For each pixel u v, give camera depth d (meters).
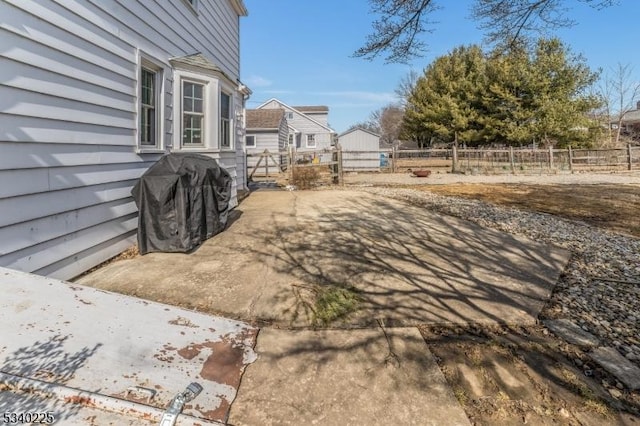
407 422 1.77
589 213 7.37
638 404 1.95
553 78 21.34
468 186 12.33
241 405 1.84
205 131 6.43
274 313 2.89
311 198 9.35
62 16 3.33
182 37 6.20
